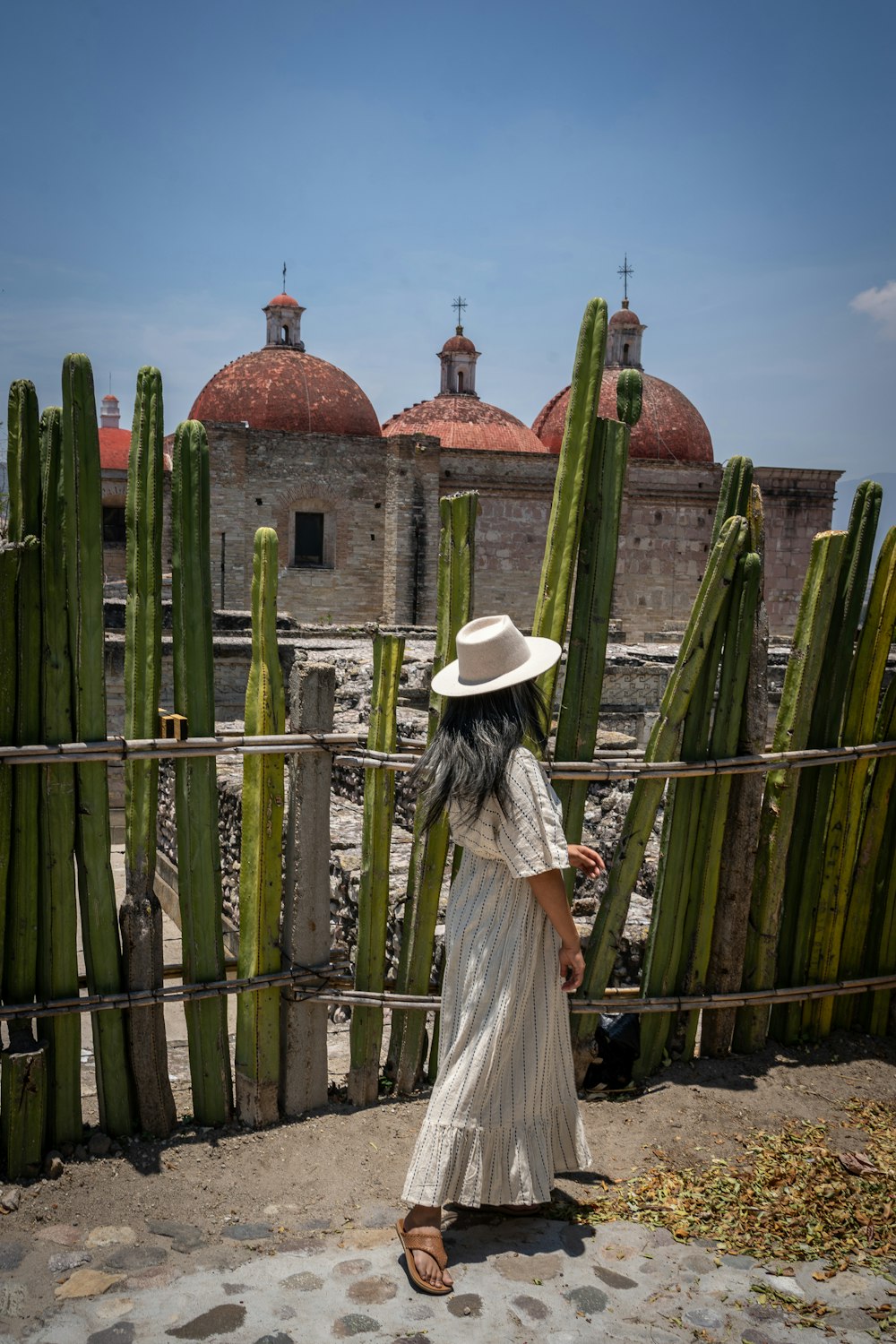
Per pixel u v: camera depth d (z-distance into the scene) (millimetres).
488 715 3162
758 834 4520
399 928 5969
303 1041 4082
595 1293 3076
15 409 3658
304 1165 3756
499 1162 3201
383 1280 3121
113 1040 3820
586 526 4160
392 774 4105
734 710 4336
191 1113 4371
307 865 4020
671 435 43438
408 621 38125
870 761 4648
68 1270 3160
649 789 4223
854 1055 4703
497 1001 3145
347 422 39031
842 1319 2994
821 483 43531
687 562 42469
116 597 19391
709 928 4461
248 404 38469
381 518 38406
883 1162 3844
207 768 3879
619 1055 4375
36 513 3697
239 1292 3055
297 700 4016
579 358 4031
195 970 3939
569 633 4426
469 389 45562
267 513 37188
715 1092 4312
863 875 4715
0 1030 5477
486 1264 3205
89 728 3707
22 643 3633
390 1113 4121
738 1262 3244
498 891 3178
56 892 3695
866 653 4551
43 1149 3709
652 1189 3631
